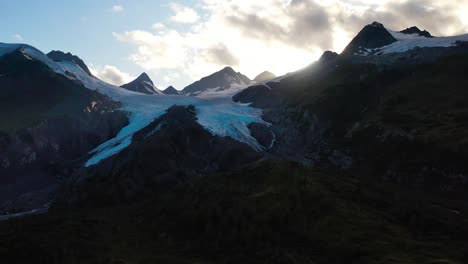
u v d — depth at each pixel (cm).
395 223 8956
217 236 8819
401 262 7050
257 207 9581
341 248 7862
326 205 9500
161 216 10369
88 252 8375
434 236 8331
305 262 7538
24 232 9150
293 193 10012
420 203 10112
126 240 9231
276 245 8269
